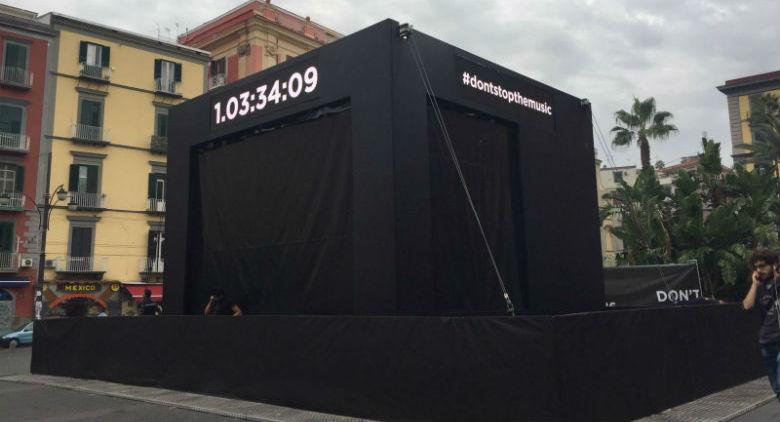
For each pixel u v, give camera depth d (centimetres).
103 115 3453
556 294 1109
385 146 865
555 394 607
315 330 809
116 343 1124
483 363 659
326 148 1001
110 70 3494
